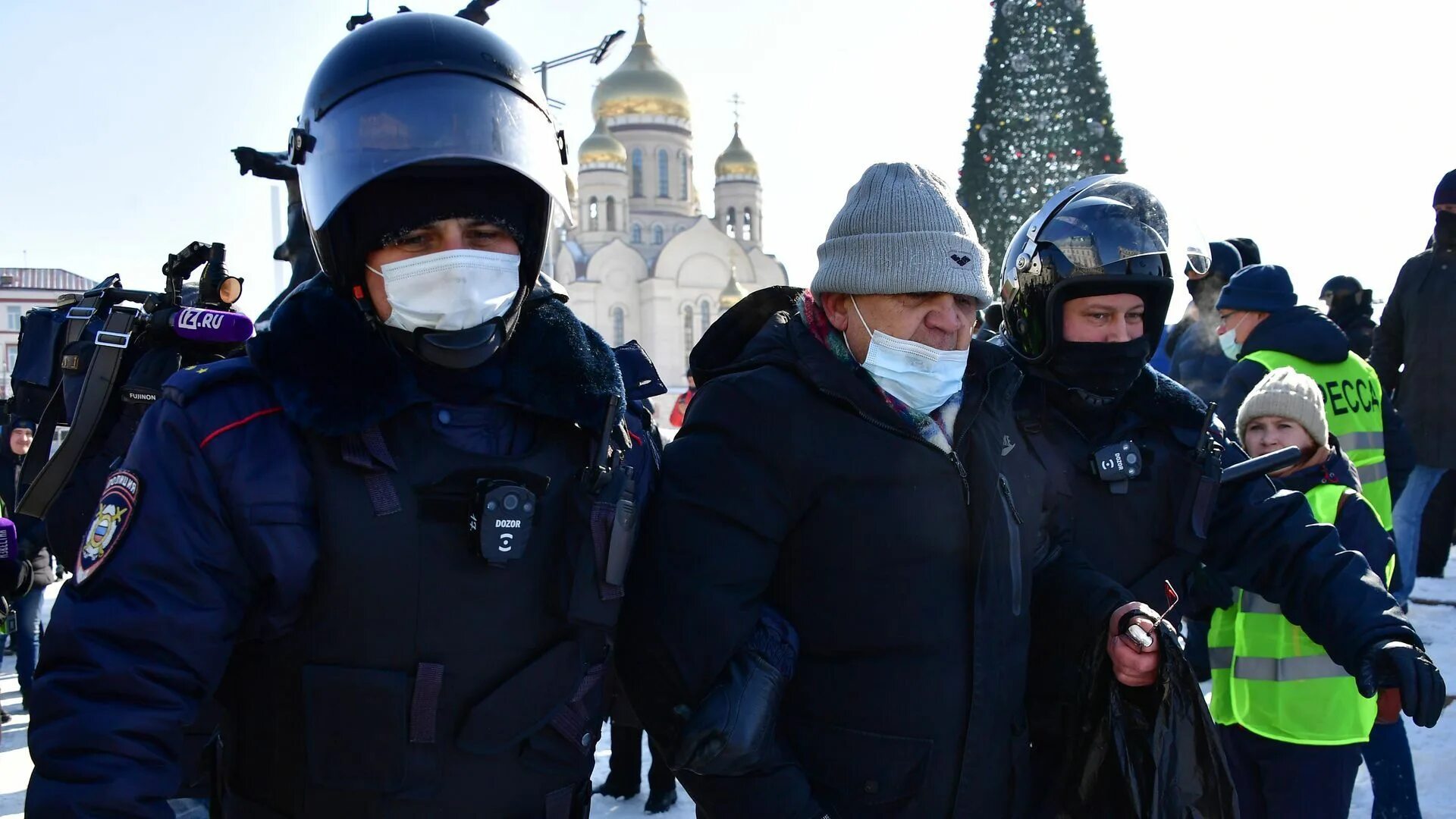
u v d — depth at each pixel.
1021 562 1.82
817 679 1.77
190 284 3.27
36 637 4.93
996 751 1.76
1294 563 2.05
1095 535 2.08
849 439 1.72
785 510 1.74
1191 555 2.13
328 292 1.47
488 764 1.44
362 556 1.37
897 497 1.72
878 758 1.73
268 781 1.41
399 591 1.38
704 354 2.04
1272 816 2.71
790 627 1.76
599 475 1.52
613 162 60.00
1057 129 17.50
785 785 1.67
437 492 1.42
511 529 1.41
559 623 1.51
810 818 1.66
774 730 1.75
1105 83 17.75
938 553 1.73
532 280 1.56
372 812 1.38
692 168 63.88
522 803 1.48
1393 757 3.09
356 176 1.41
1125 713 1.83
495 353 1.52
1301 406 2.86
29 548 4.41
